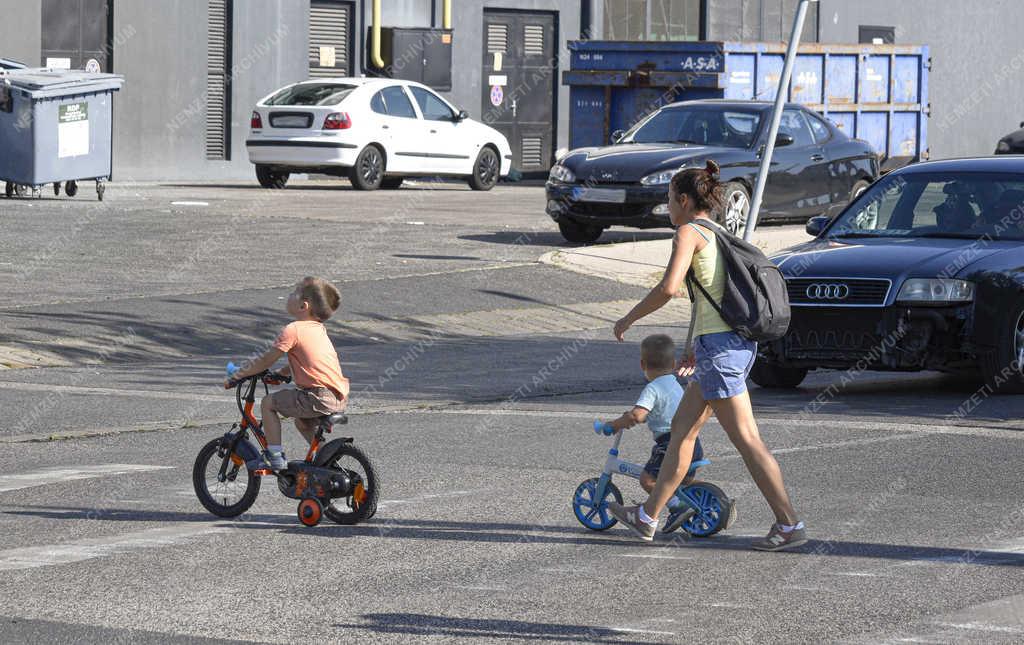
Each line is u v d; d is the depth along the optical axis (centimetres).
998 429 2230
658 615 1295
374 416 2355
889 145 6116
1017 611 1308
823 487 1833
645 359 1609
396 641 1217
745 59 5647
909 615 1295
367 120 6081
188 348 2922
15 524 1638
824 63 5853
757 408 2447
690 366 1545
